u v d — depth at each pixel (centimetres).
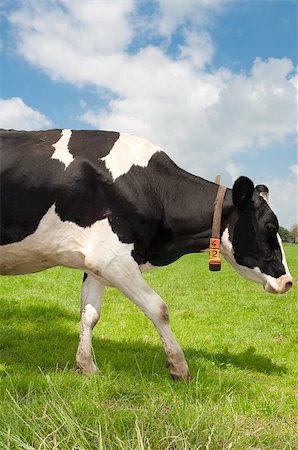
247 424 427
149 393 425
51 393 409
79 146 533
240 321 1059
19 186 514
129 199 518
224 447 343
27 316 973
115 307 1165
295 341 888
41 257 543
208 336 877
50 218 517
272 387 587
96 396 438
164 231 554
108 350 716
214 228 552
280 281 558
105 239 515
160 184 552
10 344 726
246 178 532
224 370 641
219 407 424
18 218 518
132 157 539
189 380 533
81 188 512
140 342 789
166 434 341
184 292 1573
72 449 315
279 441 387
